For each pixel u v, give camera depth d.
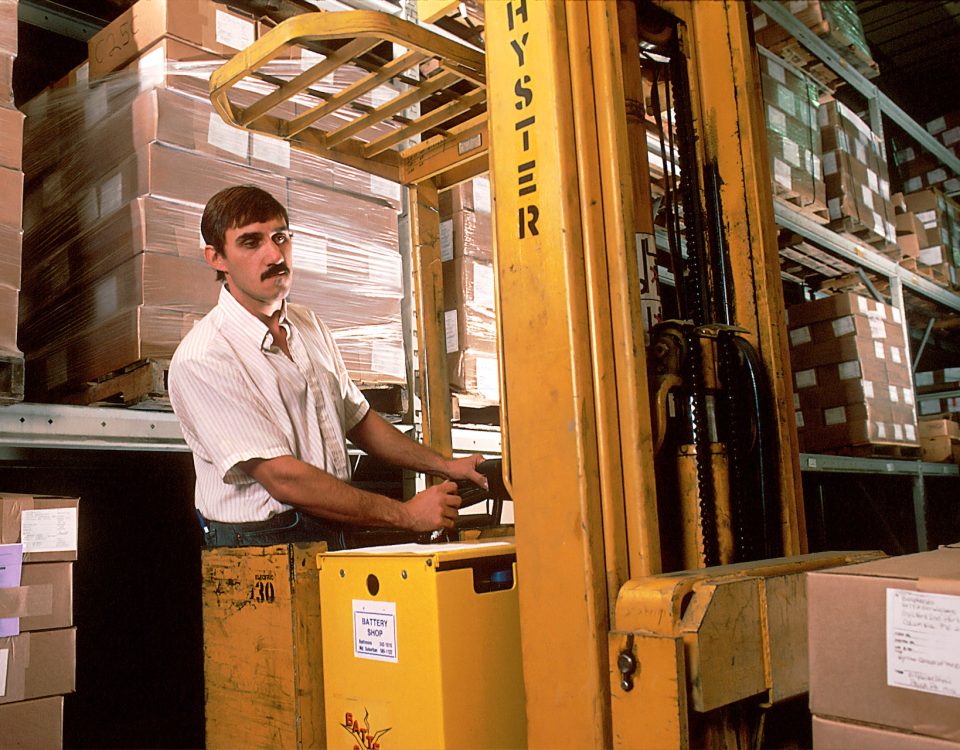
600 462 1.37
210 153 2.48
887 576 1.07
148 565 3.38
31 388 2.86
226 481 2.02
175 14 2.44
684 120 1.81
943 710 1.00
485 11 1.54
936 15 5.69
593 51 1.46
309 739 1.61
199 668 3.22
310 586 1.66
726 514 1.57
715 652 1.21
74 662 2.10
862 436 4.30
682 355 1.54
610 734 1.30
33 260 2.89
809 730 1.59
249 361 2.13
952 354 6.74
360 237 2.87
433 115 2.30
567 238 1.39
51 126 2.84
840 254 4.48
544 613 1.38
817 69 4.29
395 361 2.94
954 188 5.73
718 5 1.85
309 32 1.74
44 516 2.08
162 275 2.36
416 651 1.45
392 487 4.09
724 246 1.80
